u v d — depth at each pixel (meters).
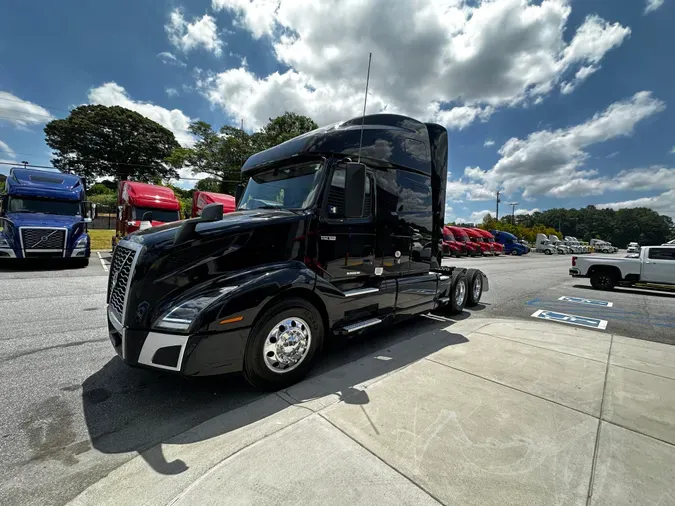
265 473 1.87
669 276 10.07
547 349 4.14
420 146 5.02
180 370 2.56
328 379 3.26
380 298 4.19
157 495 1.75
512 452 2.09
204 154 39.75
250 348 2.87
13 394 2.97
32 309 5.84
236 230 2.98
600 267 11.29
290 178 3.93
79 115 49.84
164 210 15.35
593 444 2.21
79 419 2.60
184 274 2.73
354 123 4.10
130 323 2.63
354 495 1.71
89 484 1.91
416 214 4.93
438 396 2.83
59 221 10.89
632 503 1.71
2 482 1.91
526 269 18.44
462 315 6.54
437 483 1.81
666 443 2.24
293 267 3.22
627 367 3.58
